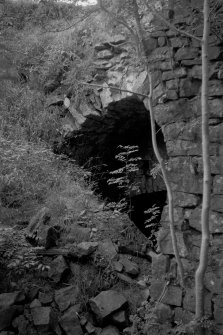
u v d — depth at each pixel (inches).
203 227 102.8
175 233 121.5
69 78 241.4
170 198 116.0
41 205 181.8
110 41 225.6
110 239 162.1
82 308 140.3
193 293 116.5
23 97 256.1
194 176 119.7
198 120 118.7
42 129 244.8
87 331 134.9
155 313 124.3
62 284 147.3
